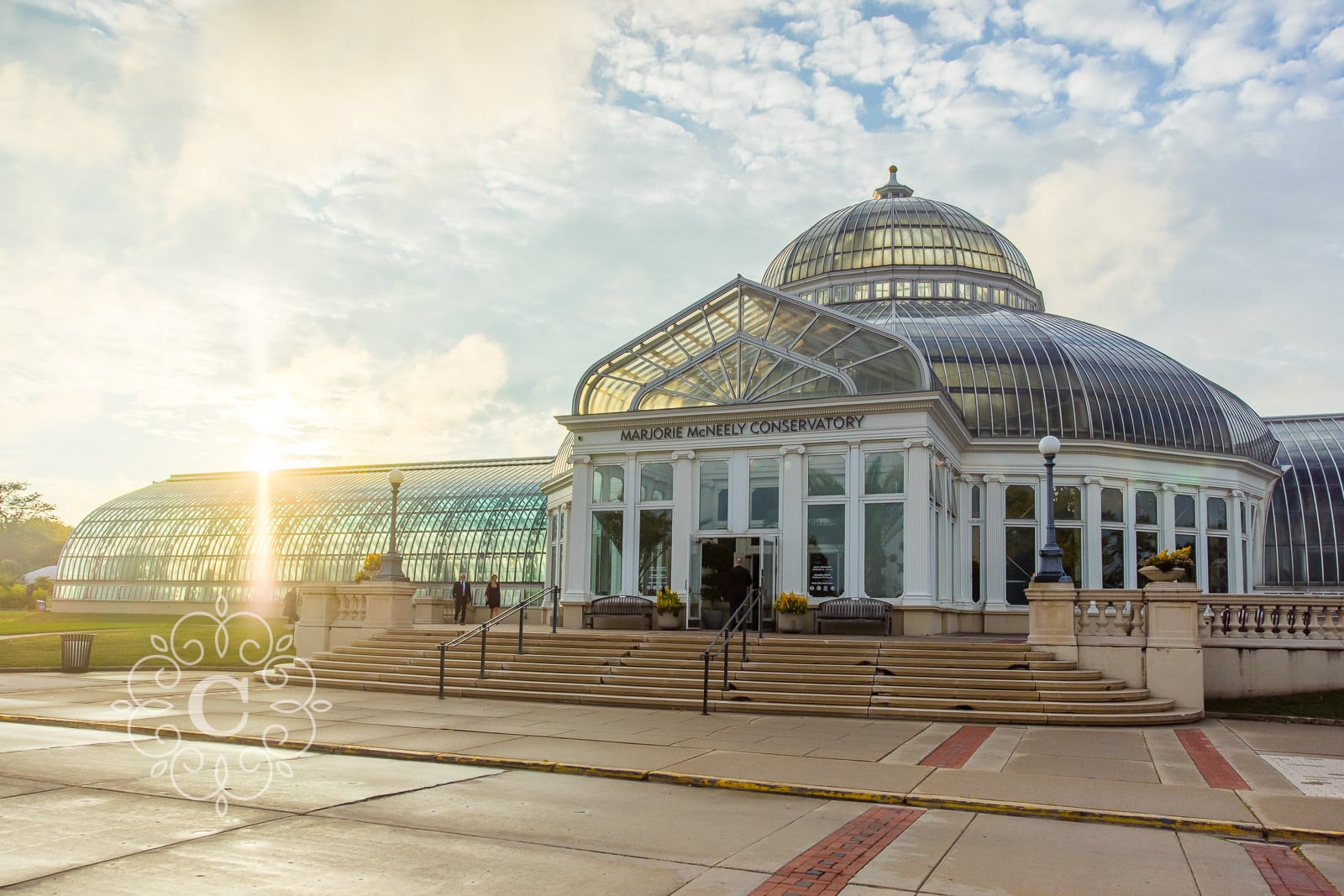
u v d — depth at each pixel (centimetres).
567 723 1875
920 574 2831
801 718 1980
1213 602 2297
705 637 2500
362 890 863
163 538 6925
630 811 1188
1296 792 1307
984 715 1945
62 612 7038
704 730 1803
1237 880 939
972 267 4850
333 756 1543
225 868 918
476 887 879
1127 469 3931
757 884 900
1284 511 4509
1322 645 2241
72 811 1130
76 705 2067
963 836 1091
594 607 3106
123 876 889
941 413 3070
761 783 1326
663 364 3331
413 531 6272
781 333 3188
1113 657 2170
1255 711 2128
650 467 3180
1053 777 1396
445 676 2408
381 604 2845
